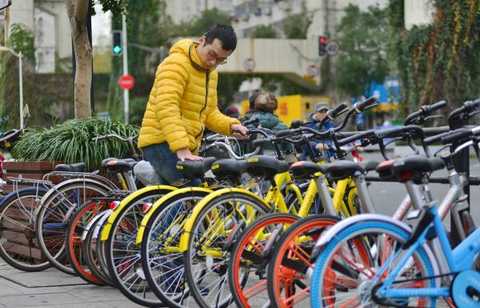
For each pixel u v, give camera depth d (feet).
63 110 138.51
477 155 18.90
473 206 30.99
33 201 29.01
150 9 217.15
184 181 23.24
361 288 16.66
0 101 115.44
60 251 27.53
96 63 250.37
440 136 19.22
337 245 16.39
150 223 20.95
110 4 39.40
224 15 233.55
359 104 24.17
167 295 21.17
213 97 24.25
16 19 135.64
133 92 211.82
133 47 211.61
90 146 29.48
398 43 102.78
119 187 27.86
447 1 98.48
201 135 24.13
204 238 20.11
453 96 98.43
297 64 218.38
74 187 27.30
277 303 17.17
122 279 22.54
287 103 170.60
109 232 22.41
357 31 217.15
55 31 199.72
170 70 23.11
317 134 23.66
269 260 17.67
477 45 98.07
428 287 17.10
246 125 30.37
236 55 213.05
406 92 103.09
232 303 20.90
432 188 23.50
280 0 241.55
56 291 25.46
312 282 16.29
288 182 22.81
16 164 30.99
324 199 18.74
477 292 17.44
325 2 226.38
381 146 21.31
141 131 23.94
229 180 20.88
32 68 137.80
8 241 30.09
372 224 16.67
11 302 23.73
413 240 16.92
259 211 20.56
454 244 18.22
